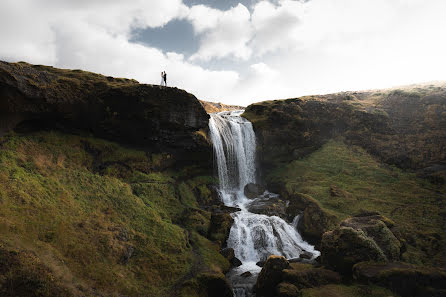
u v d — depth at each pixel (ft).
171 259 50.90
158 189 69.92
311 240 68.39
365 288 41.88
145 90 72.02
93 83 69.10
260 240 64.95
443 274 42.01
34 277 31.32
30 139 56.44
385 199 72.43
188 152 84.23
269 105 117.70
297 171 95.96
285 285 43.68
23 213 40.86
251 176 103.50
